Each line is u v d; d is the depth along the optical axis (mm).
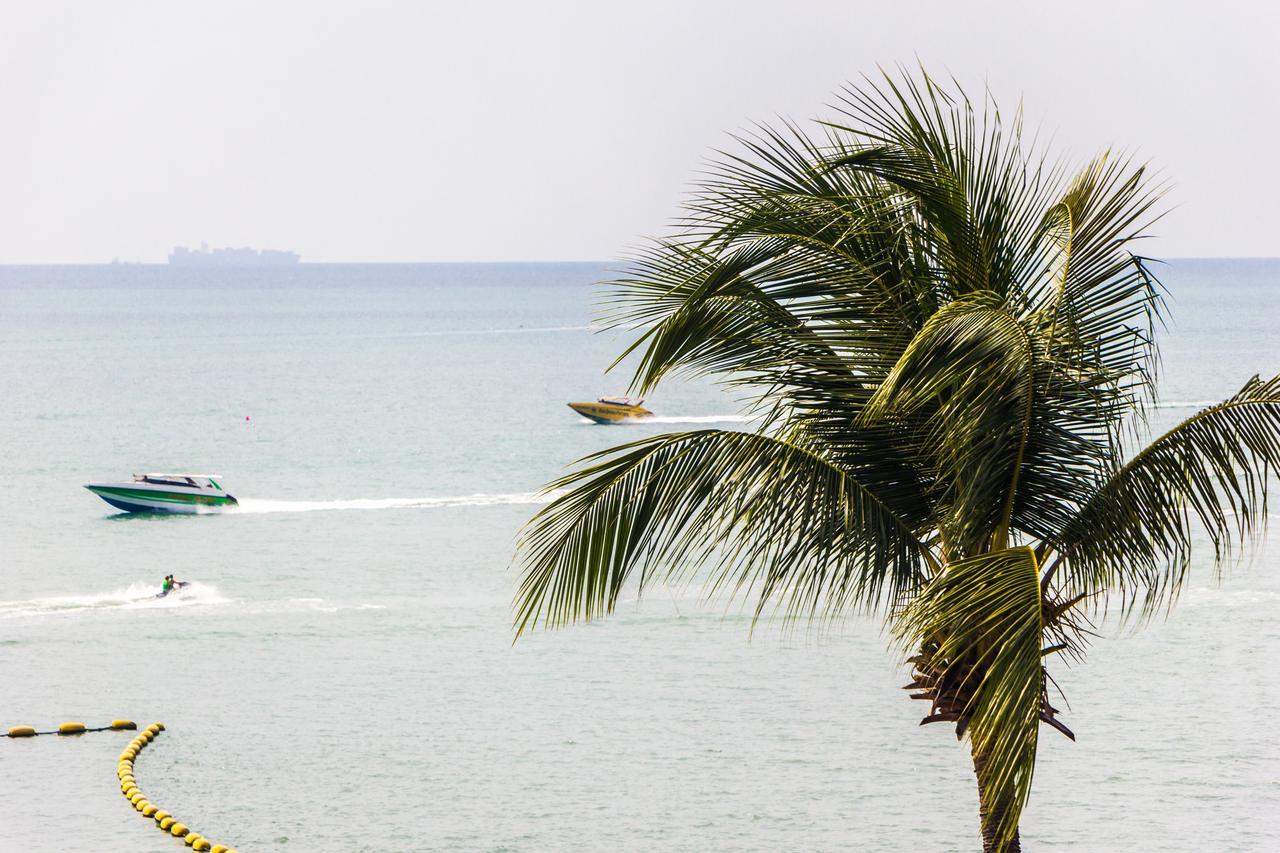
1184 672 78062
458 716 72750
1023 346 22766
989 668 23422
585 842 55250
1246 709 71188
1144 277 25109
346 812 58844
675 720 71312
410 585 107062
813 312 26406
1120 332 25156
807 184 25656
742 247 25125
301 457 190875
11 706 75375
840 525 24547
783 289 26156
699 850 53750
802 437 26953
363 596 103500
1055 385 24406
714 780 61938
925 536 27297
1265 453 23812
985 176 25562
